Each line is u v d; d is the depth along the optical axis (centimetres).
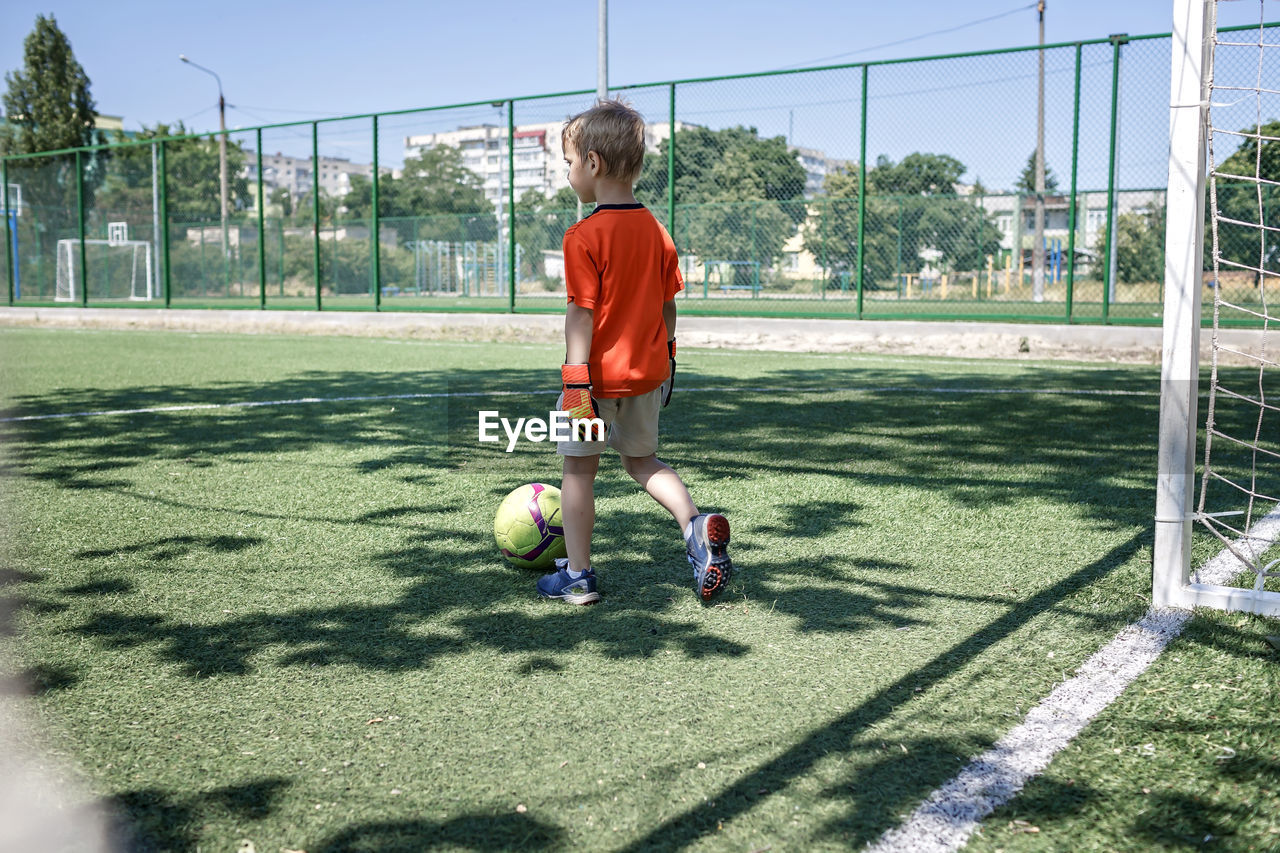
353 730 206
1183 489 279
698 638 262
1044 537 363
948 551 345
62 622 274
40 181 2464
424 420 692
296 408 750
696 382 912
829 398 786
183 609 285
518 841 164
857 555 340
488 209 2461
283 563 333
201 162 3828
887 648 254
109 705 219
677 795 179
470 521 394
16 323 2091
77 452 556
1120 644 254
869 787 182
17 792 179
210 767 190
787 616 279
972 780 185
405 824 169
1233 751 194
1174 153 267
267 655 249
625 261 273
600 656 249
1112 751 195
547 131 1986
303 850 161
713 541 273
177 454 550
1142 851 161
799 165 1678
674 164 1393
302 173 7975
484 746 199
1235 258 1309
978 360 1156
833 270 1705
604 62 1270
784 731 205
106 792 180
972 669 239
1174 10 265
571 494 287
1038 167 1642
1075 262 1431
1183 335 274
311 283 2495
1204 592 280
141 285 2545
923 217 1688
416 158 2506
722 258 1744
